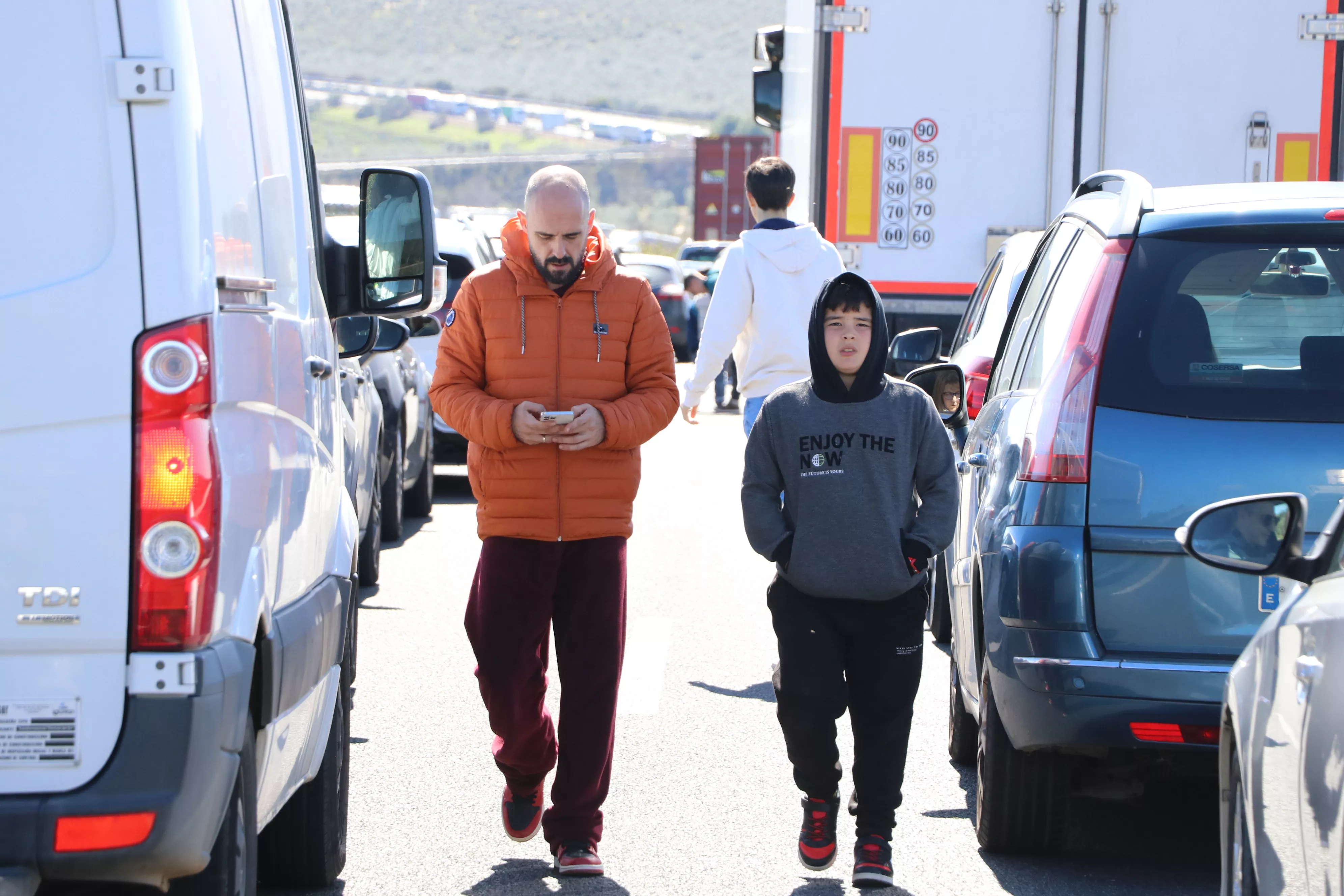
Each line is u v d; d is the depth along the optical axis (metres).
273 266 9.05
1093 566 10.66
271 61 9.88
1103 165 27.30
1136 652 10.56
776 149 42.41
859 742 11.24
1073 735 10.62
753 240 16.69
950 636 19.52
